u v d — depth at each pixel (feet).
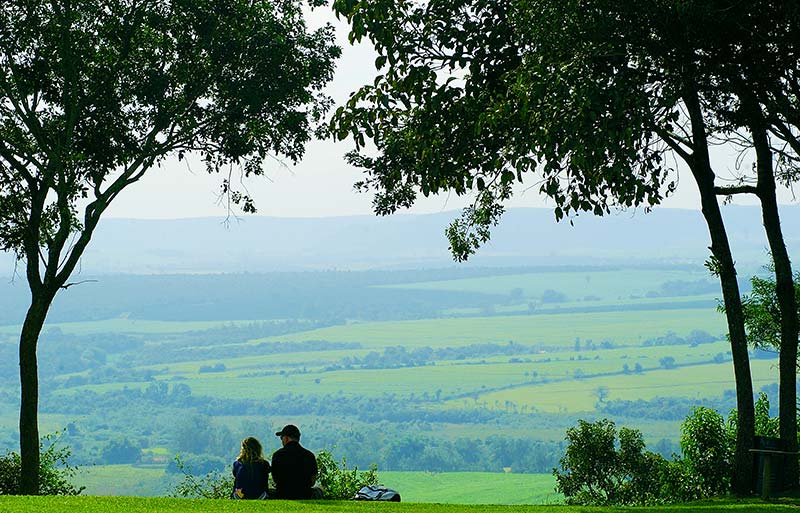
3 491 73.00
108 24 75.10
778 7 47.01
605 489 112.57
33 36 72.59
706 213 66.44
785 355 67.82
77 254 72.28
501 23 50.75
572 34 46.96
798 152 67.31
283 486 51.57
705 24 47.73
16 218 70.79
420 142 53.62
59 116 75.20
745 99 56.95
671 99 47.85
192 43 76.23
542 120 46.91
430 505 52.11
